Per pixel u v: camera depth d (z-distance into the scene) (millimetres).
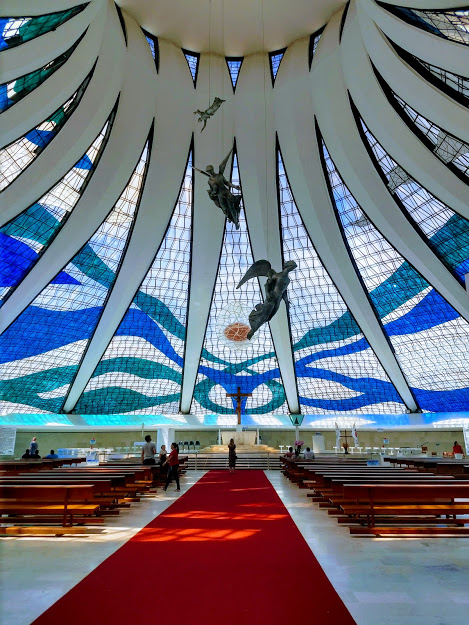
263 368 32469
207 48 23859
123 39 20516
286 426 33188
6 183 19625
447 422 30344
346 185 24047
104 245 24953
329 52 21516
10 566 5465
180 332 30203
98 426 31578
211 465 24375
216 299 29891
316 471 11023
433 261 24156
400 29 17609
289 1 21297
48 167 20141
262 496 12023
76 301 26219
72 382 30031
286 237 27250
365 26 19000
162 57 22812
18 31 15227
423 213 22875
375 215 24016
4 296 23297
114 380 31453
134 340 29953
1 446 26719
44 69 17500
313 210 25188
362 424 32469
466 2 14820
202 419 33469
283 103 23547
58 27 16406
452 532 7324
